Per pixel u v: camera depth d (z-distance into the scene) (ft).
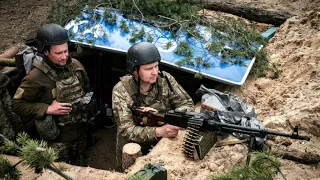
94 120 21.27
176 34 20.21
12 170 8.71
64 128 16.63
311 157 13.71
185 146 13.66
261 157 7.98
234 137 14.34
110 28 20.40
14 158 14.52
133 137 13.89
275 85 18.83
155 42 19.76
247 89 18.75
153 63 13.71
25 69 16.98
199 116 12.95
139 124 14.16
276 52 21.38
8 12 35.06
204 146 13.61
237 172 7.85
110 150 20.53
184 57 19.03
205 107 15.17
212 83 20.88
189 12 21.39
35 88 15.74
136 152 13.91
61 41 15.34
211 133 13.84
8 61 20.52
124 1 21.50
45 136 16.26
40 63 15.90
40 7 35.73
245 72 18.89
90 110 16.99
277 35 22.91
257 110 17.07
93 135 21.03
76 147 17.48
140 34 19.81
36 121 16.10
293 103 16.62
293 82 18.53
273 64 20.03
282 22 24.72
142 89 14.38
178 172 13.41
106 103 22.58
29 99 15.83
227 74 18.63
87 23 20.58
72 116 16.56
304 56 19.72
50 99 15.97
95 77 22.38
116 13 21.39
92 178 13.48
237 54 19.47
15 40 31.09
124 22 20.36
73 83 16.26
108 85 22.65
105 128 22.02
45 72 15.78
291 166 13.60
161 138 15.46
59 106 15.79
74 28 20.58
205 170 13.44
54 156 8.29
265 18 25.07
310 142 14.49
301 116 15.33
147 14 21.30
